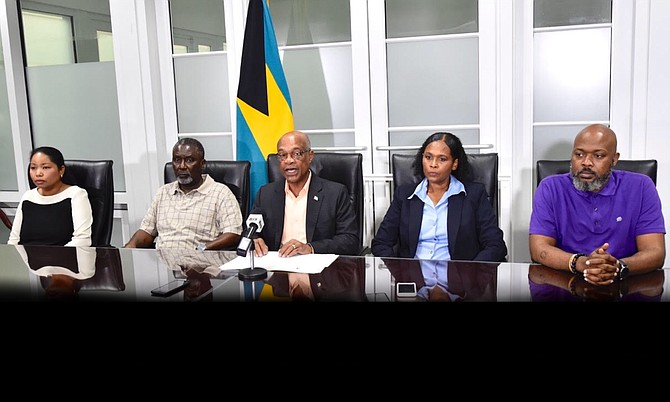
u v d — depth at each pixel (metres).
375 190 3.15
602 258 1.42
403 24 3.07
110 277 1.59
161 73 3.43
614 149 1.96
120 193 3.61
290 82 3.27
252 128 3.00
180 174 2.62
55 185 2.73
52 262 1.83
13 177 3.84
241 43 3.26
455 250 2.28
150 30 3.34
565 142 2.95
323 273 1.57
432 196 2.35
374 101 3.15
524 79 2.93
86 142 3.67
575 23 2.84
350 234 2.37
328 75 3.21
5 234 3.93
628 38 2.76
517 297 1.29
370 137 3.18
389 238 2.40
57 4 3.58
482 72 2.97
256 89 2.99
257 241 1.95
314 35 3.20
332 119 3.24
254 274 1.54
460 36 2.98
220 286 1.46
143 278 1.57
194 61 3.39
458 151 2.32
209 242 2.60
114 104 3.56
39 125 3.75
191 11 3.35
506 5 2.84
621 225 2.00
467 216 2.28
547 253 1.73
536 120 2.97
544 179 2.12
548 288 1.36
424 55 3.06
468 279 1.47
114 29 3.36
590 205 2.03
